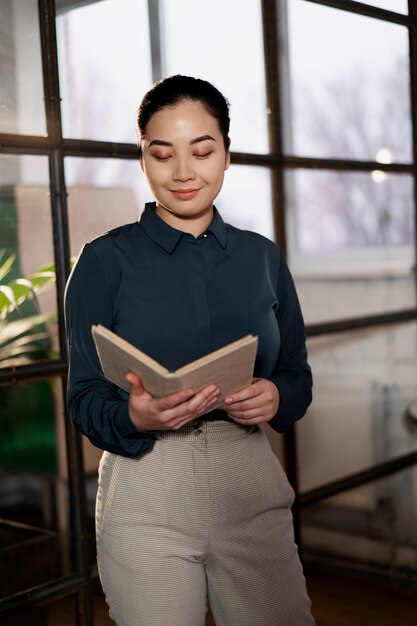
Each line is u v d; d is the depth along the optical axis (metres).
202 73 2.30
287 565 1.42
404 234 2.82
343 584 2.67
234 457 1.35
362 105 2.67
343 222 2.63
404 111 2.80
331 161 2.56
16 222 1.90
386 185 2.76
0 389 3.09
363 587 2.68
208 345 1.38
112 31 2.17
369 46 2.68
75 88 2.12
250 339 1.17
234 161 2.30
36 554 2.33
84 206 2.04
